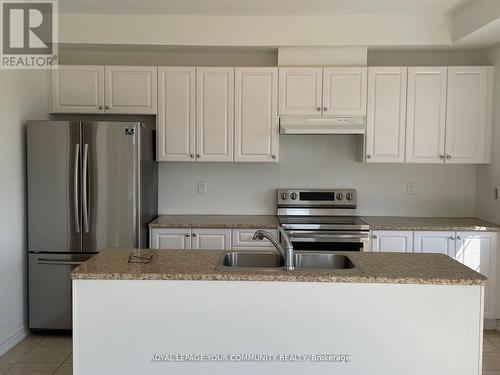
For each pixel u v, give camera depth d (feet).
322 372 7.52
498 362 11.14
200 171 15.35
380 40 13.39
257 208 15.38
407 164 15.17
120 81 13.89
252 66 14.84
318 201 15.06
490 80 13.67
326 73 13.78
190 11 13.15
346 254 9.02
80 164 12.42
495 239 13.10
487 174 14.20
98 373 7.57
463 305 7.37
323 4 12.46
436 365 7.43
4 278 11.59
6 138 11.68
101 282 7.50
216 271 7.58
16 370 10.66
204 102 13.97
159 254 8.91
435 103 13.78
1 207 11.43
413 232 13.19
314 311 7.45
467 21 12.39
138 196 12.58
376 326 7.44
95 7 12.82
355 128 13.53
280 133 13.83
